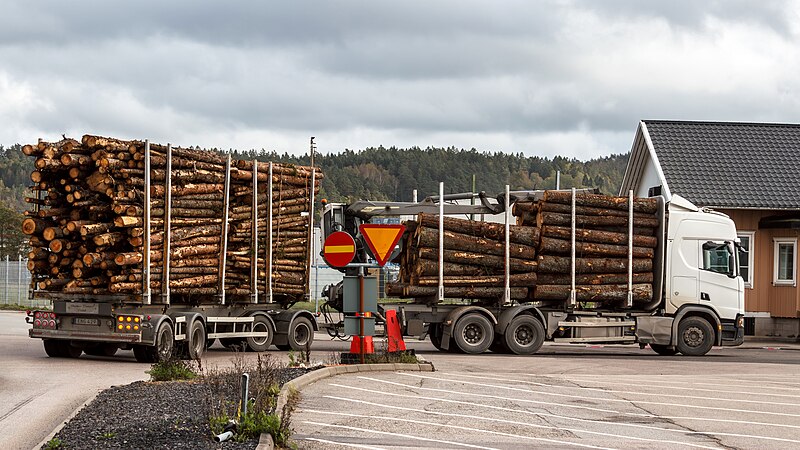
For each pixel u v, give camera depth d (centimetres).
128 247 1991
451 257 2395
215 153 2197
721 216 2611
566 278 2489
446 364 2050
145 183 1973
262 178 2294
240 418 1027
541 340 2450
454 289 2408
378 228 1741
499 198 2567
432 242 2386
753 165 3584
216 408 1121
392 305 2398
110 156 1941
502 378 1748
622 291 2514
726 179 3503
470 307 2405
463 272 2412
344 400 1378
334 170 16000
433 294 2416
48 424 1151
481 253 2423
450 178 16638
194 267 2105
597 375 1897
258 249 2292
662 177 3475
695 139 3706
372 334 1859
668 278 2558
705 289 2570
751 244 3438
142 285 1972
